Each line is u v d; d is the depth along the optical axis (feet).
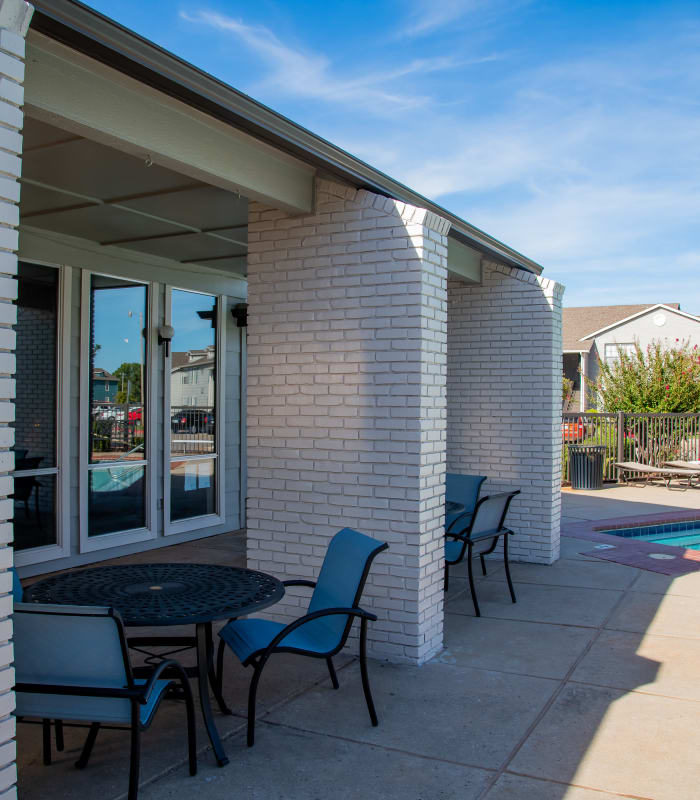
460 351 26.50
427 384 15.74
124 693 8.90
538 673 14.71
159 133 12.23
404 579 15.43
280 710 12.87
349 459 16.15
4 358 7.64
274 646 11.45
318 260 16.60
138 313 24.90
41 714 9.32
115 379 23.93
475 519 18.79
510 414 25.57
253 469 17.25
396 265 15.71
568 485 45.21
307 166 16.07
